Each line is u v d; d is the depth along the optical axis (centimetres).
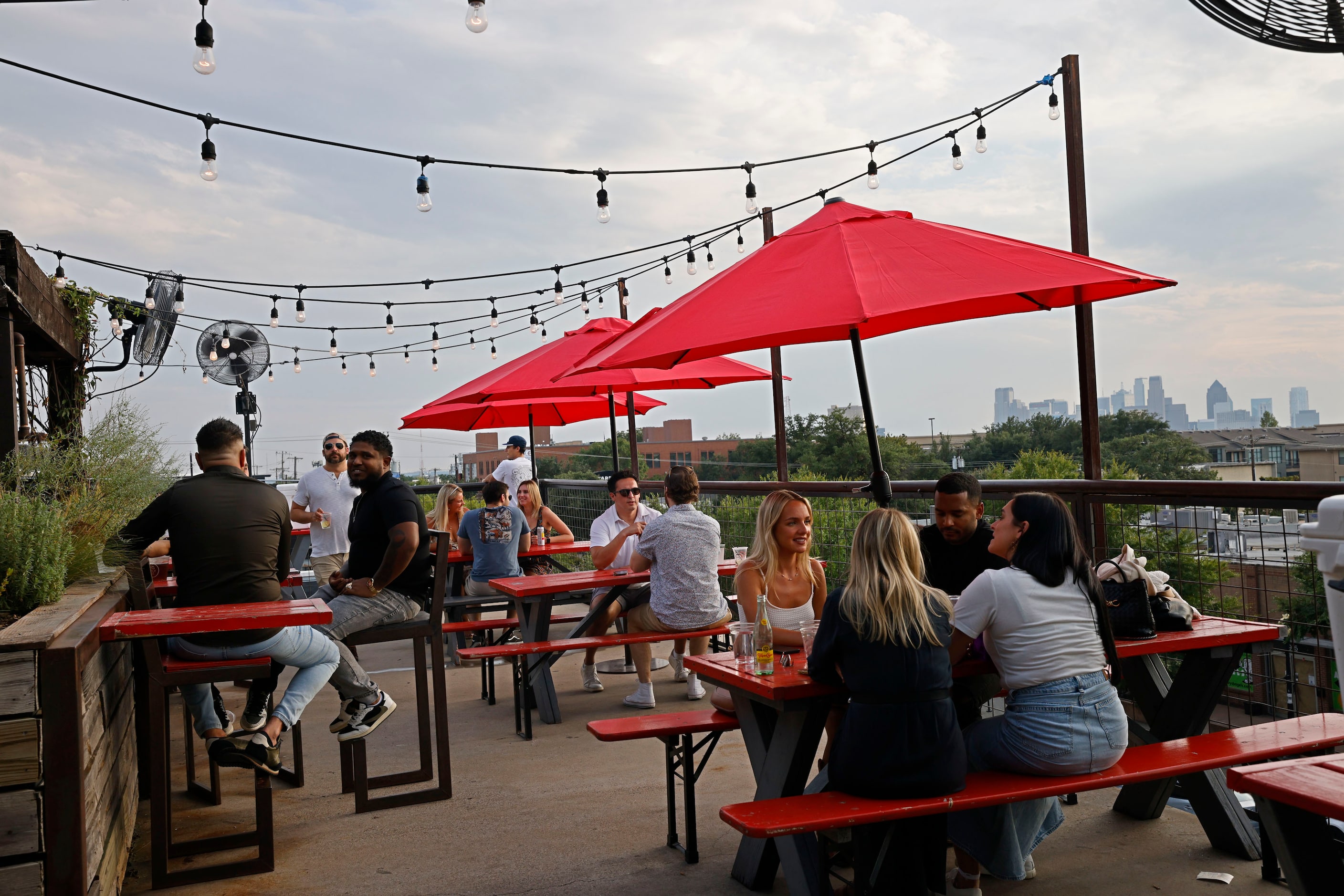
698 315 336
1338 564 126
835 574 704
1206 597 436
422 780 443
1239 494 407
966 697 371
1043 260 342
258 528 370
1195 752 317
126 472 498
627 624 606
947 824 311
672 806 365
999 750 303
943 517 398
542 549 784
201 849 375
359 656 830
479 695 660
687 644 665
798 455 2906
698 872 342
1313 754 359
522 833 388
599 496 1088
